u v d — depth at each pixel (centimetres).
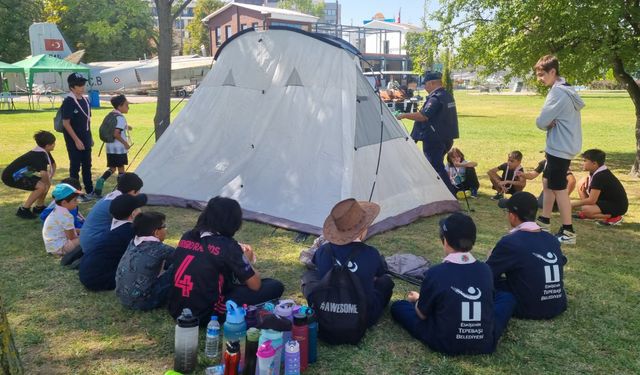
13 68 2920
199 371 356
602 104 3662
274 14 5078
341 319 382
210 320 395
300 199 671
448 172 896
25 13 4600
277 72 730
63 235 581
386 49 6284
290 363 336
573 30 990
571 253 607
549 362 375
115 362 372
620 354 388
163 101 970
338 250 399
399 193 717
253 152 728
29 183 718
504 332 414
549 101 610
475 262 378
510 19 1042
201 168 768
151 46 5853
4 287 493
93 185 945
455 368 364
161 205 766
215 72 796
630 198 895
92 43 5219
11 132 1781
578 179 1059
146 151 1384
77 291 485
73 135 810
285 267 548
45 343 396
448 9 1183
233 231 398
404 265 530
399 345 396
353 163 653
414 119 770
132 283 434
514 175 859
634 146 1570
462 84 8350
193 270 386
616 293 496
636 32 1011
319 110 686
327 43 701
